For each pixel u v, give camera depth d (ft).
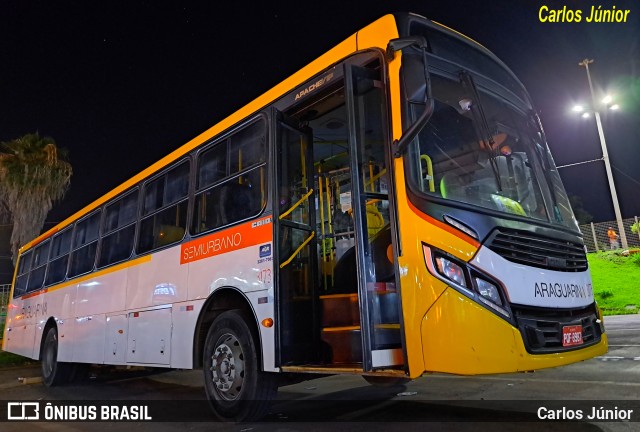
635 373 22.15
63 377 31.63
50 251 36.99
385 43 14.10
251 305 16.28
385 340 13.14
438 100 14.12
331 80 15.23
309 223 17.30
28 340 37.83
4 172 75.97
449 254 11.93
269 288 15.70
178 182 21.99
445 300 11.61
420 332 11.74
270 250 15.94
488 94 15.89
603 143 73.82
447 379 24.48
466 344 11.33
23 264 44.11
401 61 13.56
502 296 12.02
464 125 14.32
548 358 12.13
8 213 78.54
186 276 19.83
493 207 13.41
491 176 14.15
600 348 13.93
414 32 14.37
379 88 14.87
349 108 13.94
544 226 14.19
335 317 16.05
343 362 15.12
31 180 76.13
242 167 18.17
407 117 13.00
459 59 15.44
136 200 25.32
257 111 18.07
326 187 19.77
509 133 15.99
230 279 17.42
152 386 30.55
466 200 13.09
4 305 77.30
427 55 14.34
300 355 15.57
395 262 12.57
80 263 30.66
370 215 14.90
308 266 16.83
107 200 28.50
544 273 13.12
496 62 17.19
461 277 11.80
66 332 30.63
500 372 11.38
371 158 16.29
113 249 26.61
